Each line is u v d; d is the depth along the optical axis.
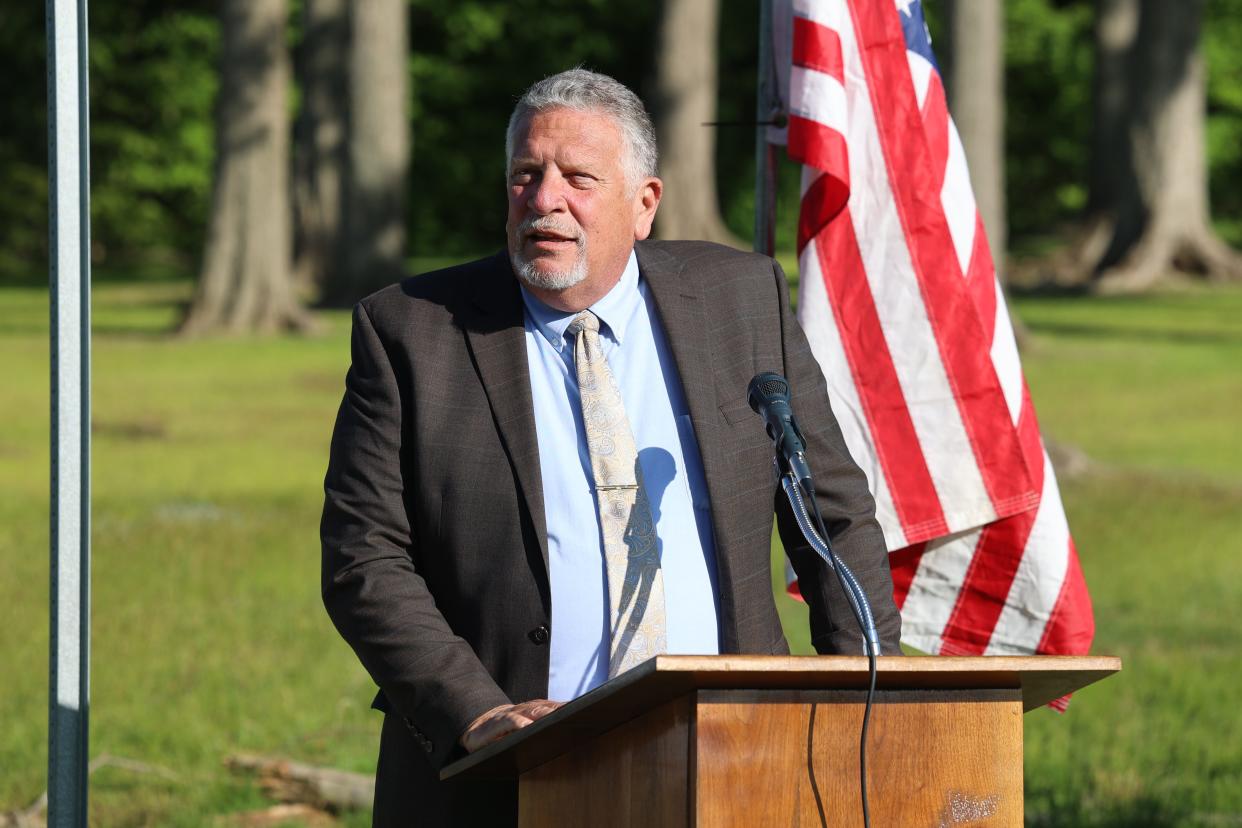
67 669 9.05
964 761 7.53
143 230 125.19
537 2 118.62
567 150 8.98
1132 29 100.06
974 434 12.54
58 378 9.02
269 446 48.25
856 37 12.79
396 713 9.12
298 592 28.89
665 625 8.82
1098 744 20.12
